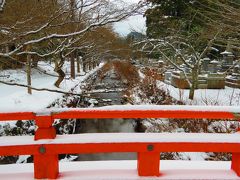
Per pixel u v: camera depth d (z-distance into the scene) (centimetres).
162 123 1160
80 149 273
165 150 277
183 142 276
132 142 275
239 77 1962
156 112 268
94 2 565
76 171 295
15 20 609
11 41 593
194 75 1509
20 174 287
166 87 1881
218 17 1041
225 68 2252
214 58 2700
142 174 283
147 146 276
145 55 2975
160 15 1880
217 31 1059
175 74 2114
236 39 1003
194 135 284
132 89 1914
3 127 863
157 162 282
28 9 616
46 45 1115
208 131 904
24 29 623
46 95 1441
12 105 1145
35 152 270
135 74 2989
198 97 1547
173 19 1855
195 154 783
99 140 273
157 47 1655
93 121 1545
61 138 276
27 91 1477
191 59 1978
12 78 1903
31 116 272
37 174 275
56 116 273
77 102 1761
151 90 1744
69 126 1311
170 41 1720
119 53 3403
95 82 2894
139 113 268
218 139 278
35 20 618
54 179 276
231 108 270
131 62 3597
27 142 270
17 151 269
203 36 1212
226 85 2162
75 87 2062
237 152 281
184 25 1702
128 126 1445
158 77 1973
